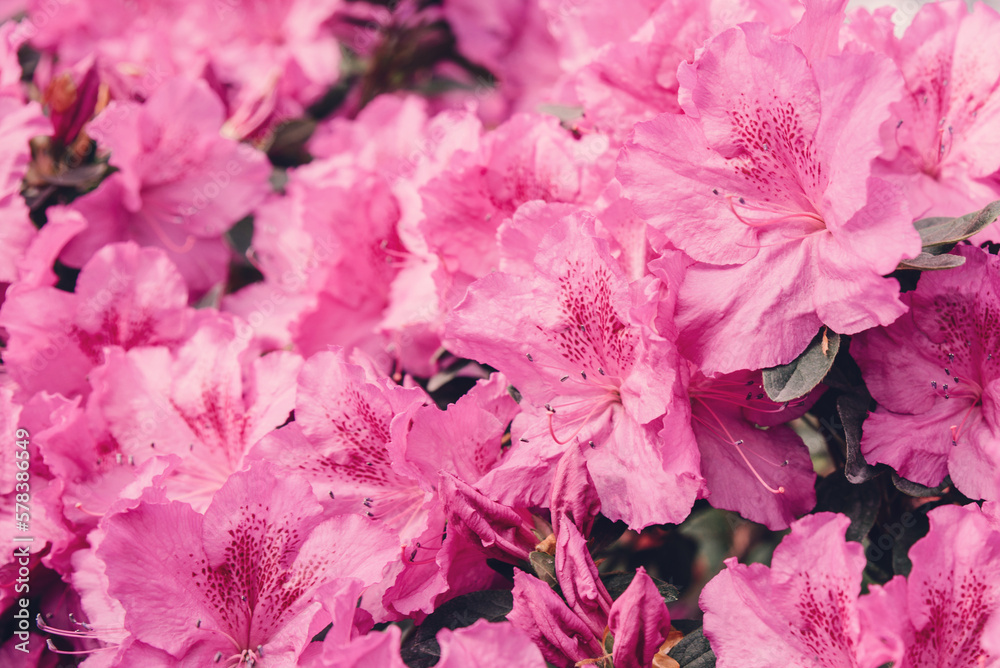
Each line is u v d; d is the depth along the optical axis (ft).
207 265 1.80
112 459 1.55
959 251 1.38
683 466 1.32
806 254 1.35
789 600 1.31
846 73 1.30
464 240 1.55
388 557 1.36
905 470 1.38
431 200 1.53
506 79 2.34
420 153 1.72
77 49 2.00
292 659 1.35
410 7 2.33
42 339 1.60
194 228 1.79
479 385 1.44
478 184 1.53
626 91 1.51
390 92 2.40
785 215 1.37
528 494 1.39
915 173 1.48
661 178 1.36
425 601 1.37
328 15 2.15
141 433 1.55
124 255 1.63
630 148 1.37
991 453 1.36
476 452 1.42
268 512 1.37
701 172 1.37
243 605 1.38
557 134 1.53
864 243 1.30
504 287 1.41
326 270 1.65
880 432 1.39
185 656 1.36
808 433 1.69
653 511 1.35
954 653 1.30
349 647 1.24
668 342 1.31
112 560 1.34
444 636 1.24
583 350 1.40
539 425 1.41
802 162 1.34
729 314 1.35
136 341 1.64
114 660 1.35
